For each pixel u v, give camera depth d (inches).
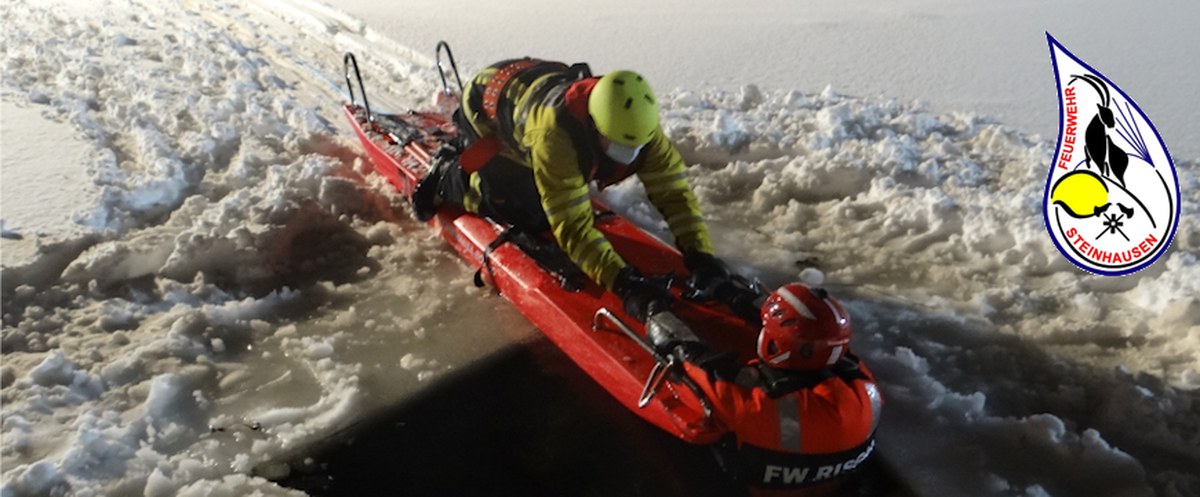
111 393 161.0
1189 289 171.5
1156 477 137.5
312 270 201.3
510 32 355.6
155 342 172.6
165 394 158.4
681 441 148.3
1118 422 147.6
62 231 210.7
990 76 295.4
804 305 121.3
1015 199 206.7
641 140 135.2
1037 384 158.6
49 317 182.9
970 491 135.9
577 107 139.6
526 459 146.9
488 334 177.5
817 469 122.7
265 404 159.6
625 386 140.8
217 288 193.3
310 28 370.3
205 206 225.8
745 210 223.3
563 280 160.7
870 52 324.2
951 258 197.0
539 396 160.6
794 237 208.2
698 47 335.6
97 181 234.5
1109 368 159.9
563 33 354.3
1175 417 145.9
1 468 143.6
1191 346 159.8
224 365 169.6
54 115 282.2
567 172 141.7
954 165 231.9
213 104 283.0
